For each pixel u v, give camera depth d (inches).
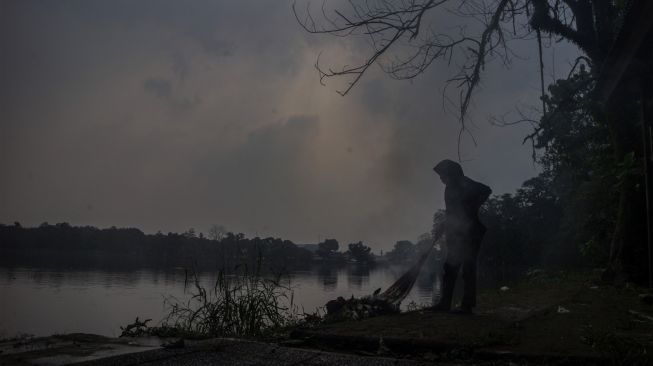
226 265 299.4
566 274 637.3
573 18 510.3
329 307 279.4
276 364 141.6
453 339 162.2
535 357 142.6
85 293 928.9
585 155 698.8
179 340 164.6
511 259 2415.1
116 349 160.7
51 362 140.1
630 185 434.6
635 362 133.4
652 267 376.5
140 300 782.5
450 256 240.7
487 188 236.5
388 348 163.2
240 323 261.6
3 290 981.2
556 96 637.3
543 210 2411.4
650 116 375.6
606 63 386.3
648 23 299.9
